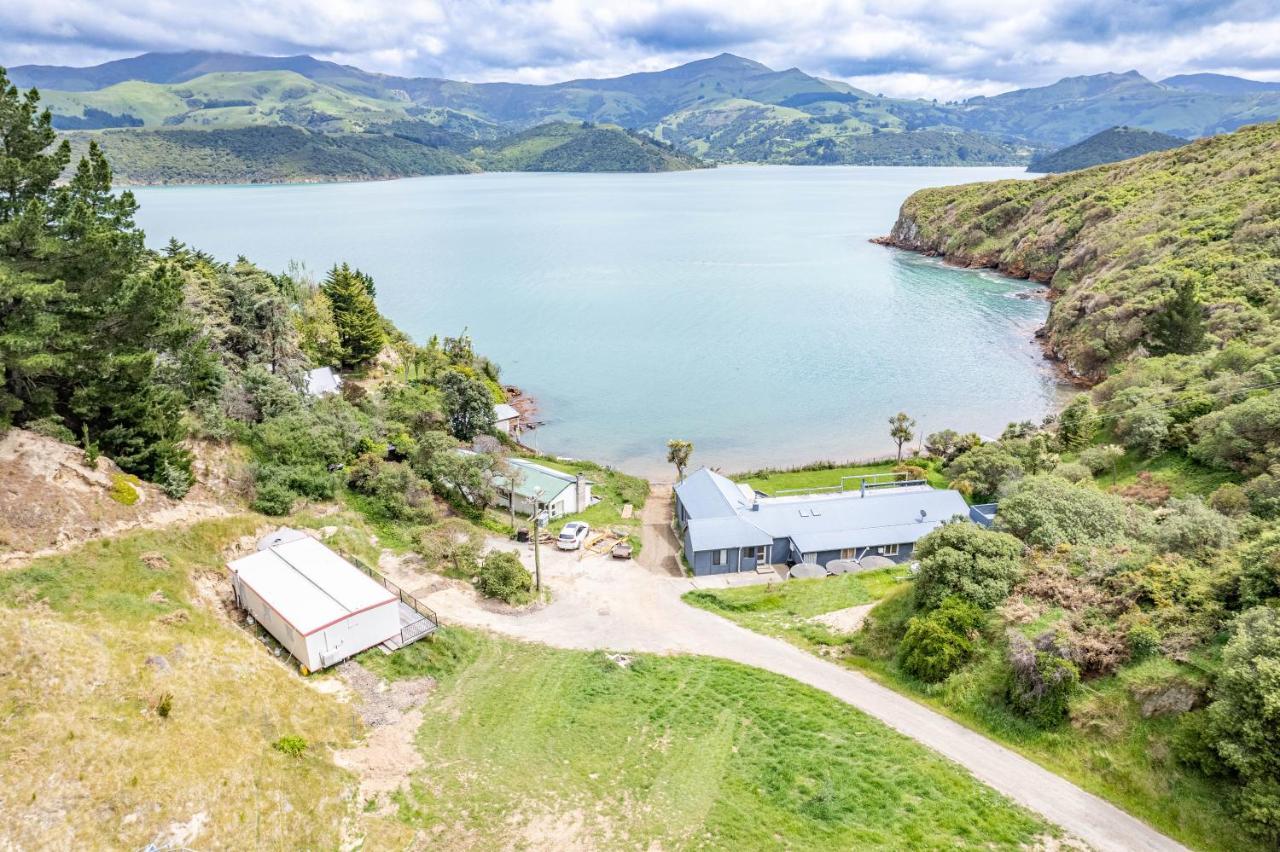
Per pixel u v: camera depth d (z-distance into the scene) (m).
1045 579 34.78
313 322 81.12
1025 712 29.55
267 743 25.30
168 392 42.81
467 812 24.78
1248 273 95.19
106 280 34.34
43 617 26.91
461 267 195.62
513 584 42.03
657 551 53.56
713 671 35.28
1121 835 24.09
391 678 32.22
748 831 24.39
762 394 99.69
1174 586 31.30
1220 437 53.62
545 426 88.12
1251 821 22.88
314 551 37.53
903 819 24.94
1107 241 141.00
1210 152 165.38
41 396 34.91
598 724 30.50
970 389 101.12
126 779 20.83
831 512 54.22
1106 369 98.00
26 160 33.12
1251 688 23.97
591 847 23.52
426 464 55.09
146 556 33.09
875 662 35.94
